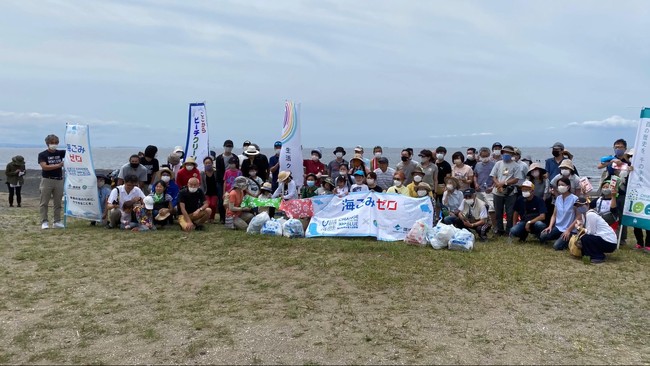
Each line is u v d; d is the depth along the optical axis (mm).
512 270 7438
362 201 10430
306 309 5664
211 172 11977
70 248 8672
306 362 4328
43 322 5180
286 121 11758
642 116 9320
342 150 13000
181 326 5113
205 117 13188
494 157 12562
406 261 7906
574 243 8445
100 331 4957
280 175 11383
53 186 10664
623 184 9656
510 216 10594
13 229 10586
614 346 4809
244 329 5047
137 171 11250
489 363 4363
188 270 7320
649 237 9336
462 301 6035
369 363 4316
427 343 4766
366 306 5805
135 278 6867
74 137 10719
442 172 11695
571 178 9883
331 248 8805
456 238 8766
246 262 7824
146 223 10500
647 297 6332
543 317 5562
